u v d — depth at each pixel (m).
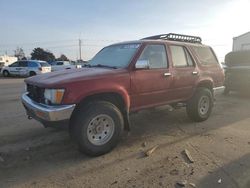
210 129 6.07
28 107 4.77
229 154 4.57
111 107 4.59
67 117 4.19
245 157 4.44
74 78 4.32
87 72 4.70
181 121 6.75
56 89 4.16
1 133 5.77
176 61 5.91
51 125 4.29
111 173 3.95
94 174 3.93
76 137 4.36
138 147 4.96
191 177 3.77
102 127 4.55
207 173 3.88
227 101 9.90
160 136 5.59
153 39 6.04
